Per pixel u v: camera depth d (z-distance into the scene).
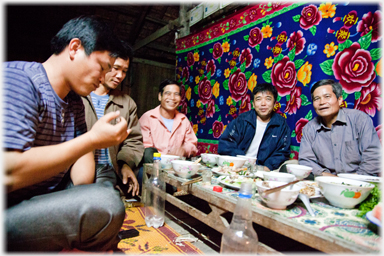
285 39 2.94
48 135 1.10
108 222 0.93
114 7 5.36
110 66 1.11
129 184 2.32
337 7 2.45
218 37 3.92
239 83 3.55
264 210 1.06
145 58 6.93
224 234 0.97
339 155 2.21
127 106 2.57
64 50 1.05
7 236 0.82
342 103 2.41
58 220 0.87
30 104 0.90
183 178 1.68
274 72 3.07
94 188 0.96
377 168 1.96
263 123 2.88
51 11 5.26
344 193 1.06
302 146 2.42
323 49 2.56
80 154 0.94
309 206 1.05
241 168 1.81
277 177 1.33
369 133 2.05
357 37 2.30
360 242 0.75
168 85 3.08
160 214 1.83
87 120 2.21
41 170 0.85
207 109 4.13
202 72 4.23
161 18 5.84
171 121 3.22
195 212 1.47
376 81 2.17
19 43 5.44
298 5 2.80
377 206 0.87
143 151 2.55
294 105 2.83
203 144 4.19
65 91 1.15
